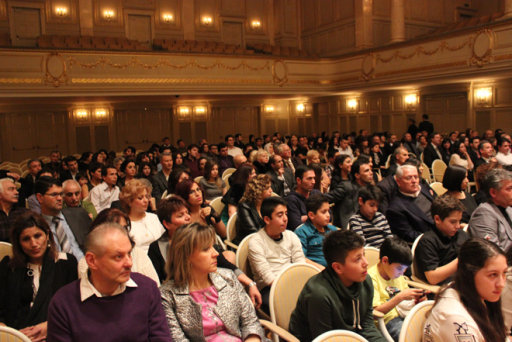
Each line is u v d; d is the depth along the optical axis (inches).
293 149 471.8
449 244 128.1
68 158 301.3
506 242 132.3
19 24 567.8
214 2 690.8
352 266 91.5
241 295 98.8
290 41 729.6
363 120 620.1
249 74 541.0
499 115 465.4
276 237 136.8
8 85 421.4
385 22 625.3
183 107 645.9
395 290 113.3
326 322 93.0
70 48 447.2
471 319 78.6
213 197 242.7
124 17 631.2
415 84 494.6
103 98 549.6
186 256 92.9
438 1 667.4
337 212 198.5
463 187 168.7
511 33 400.8
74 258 114.8
